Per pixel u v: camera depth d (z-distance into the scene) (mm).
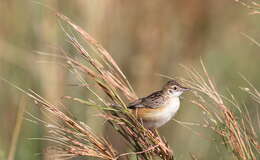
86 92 13375
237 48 18281
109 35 15758
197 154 14578
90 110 13125
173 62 17141
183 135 15578
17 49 14758
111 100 8562
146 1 16906
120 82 8789
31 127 13250
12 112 14031
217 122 8586
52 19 14188
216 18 18656
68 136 8055
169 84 10555
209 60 17547
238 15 18828
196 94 8797
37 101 8055
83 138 8094
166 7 17312
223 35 18453
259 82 17625
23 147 13039
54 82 13844
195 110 15875
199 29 18047
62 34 13789
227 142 8469
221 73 17375
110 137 14156
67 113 8469
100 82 8367
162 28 17062
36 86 14367
